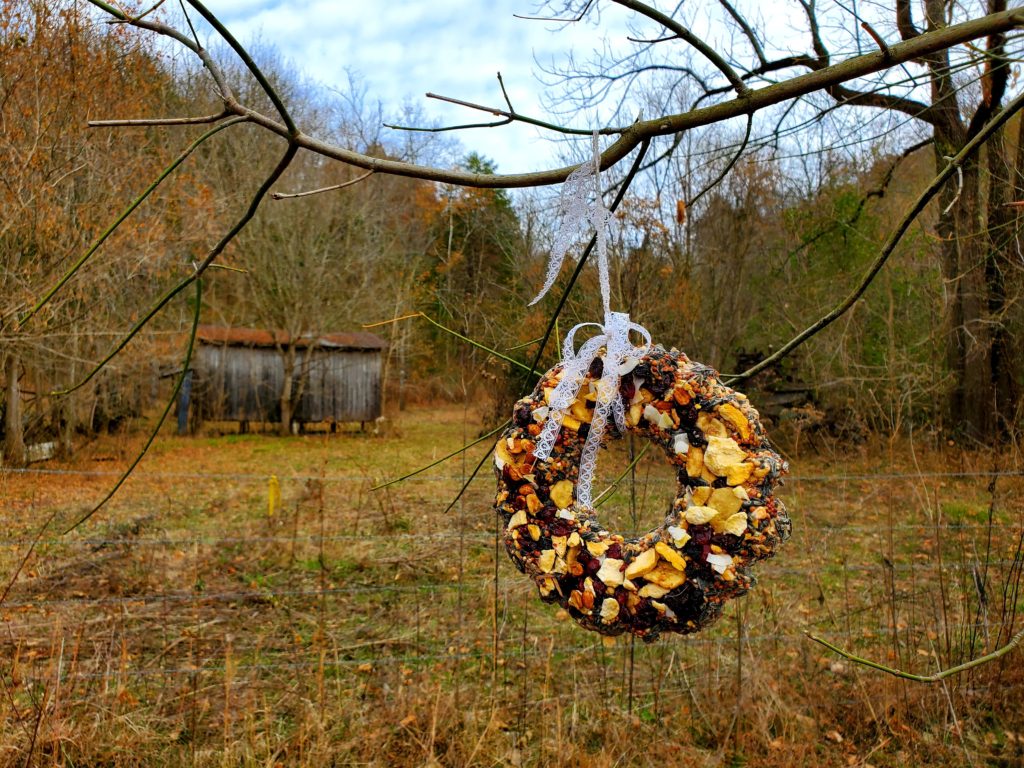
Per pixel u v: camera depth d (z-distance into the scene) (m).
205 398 15.70
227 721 2.94
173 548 5.77
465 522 6.60
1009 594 4.02
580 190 1.39
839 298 9.98
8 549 5.47
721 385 1.50
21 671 3.47
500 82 1.50
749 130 2.01
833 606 4.28
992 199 7.09
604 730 3.17
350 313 16.56
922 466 6.40
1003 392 9.09
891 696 3.27
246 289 17.53
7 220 6.54
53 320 7.64
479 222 15.38
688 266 10.12
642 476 6.19
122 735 2.98
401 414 19.69
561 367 1.55
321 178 17.94
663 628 1.40
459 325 9.88
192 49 1.08
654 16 1.31
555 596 1.45
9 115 6.71
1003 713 3.31
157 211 9.07
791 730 3.11
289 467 10.76
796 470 7.32
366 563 5.45
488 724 3.06
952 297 7.76
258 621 4.45
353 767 2.92
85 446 11.05
